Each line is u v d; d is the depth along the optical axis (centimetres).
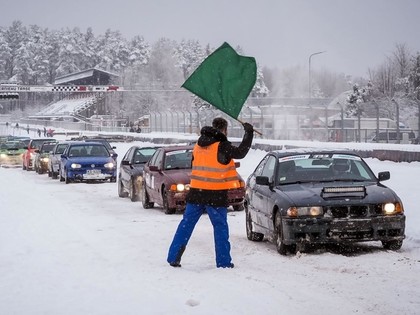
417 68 6700
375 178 1143
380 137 3769
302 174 1142
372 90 6919
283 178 1140
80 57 19425
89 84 15488
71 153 2850
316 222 1015
